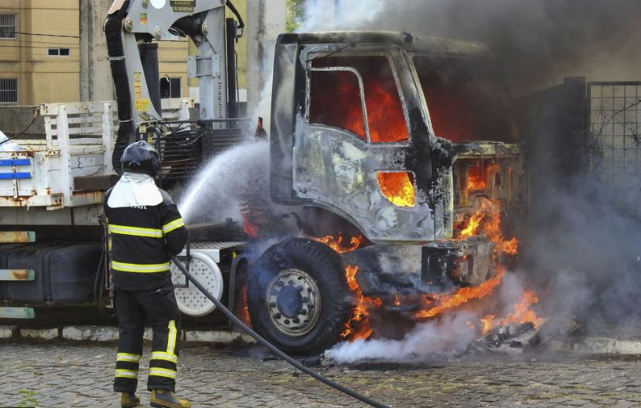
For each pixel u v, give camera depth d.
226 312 6.23
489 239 8.04
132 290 6.22
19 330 9.35
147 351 8.45
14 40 38.78
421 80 7.88
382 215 7.63
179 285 8.20
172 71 34.97
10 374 7.55
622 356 7.61
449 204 7.45
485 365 7.41
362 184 7.69
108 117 9.60
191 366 7.74
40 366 7.86
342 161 7.75
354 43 7.69
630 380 6.60
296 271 7.88
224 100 10.29
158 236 6.27
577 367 7.14
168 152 8.77
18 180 8.66
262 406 6.32
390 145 7.58
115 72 9.22
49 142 8.73
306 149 7.86
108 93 20.03
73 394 6.80
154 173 6.43
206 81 10.23
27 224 9.16
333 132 7.77
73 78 39.59
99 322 9.63
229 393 6.70
